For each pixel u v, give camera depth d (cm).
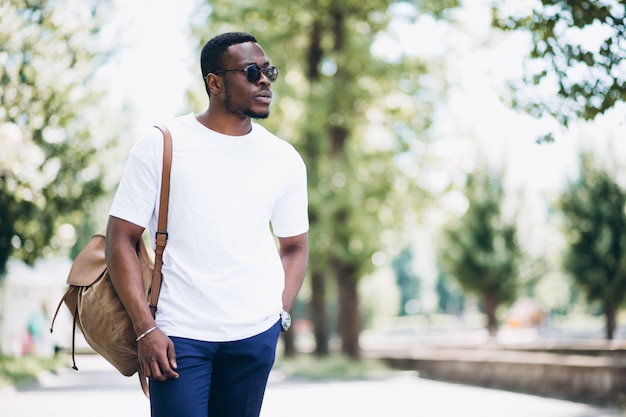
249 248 310
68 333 2939
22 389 1523
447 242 3281
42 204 1305
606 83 591
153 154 304
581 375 1323
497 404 1249
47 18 1051
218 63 314
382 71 2259
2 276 1648
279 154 324
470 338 4578
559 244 2569
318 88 2277
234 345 304
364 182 2292
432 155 2316
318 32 2428
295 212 337
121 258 297
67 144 1354
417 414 1111
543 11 596
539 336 4281
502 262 3198
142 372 322
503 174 3247
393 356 2336
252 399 313
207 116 318
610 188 2455
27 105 1130
